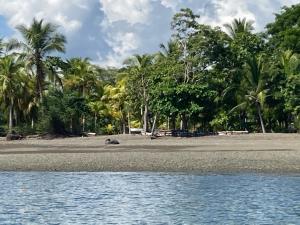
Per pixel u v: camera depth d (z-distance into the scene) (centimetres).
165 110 6238
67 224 1798
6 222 1833
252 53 7012
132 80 7344
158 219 1869
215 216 1898
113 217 1912
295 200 2184
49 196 2400
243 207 2056
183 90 6166
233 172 3059
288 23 7675
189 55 6562
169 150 4272
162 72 6525
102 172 3169
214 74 6694
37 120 7231
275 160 3416
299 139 5409
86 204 2188
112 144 5219
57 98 6938
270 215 1894
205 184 2673
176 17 6544
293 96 6253
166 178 2908
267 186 2569
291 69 6488
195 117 6688
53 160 3650
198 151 4088
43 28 7194
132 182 2791
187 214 1944
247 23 7731
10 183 2806
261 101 6456
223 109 6856
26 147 5062
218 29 6694
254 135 5731
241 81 6681
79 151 4344
